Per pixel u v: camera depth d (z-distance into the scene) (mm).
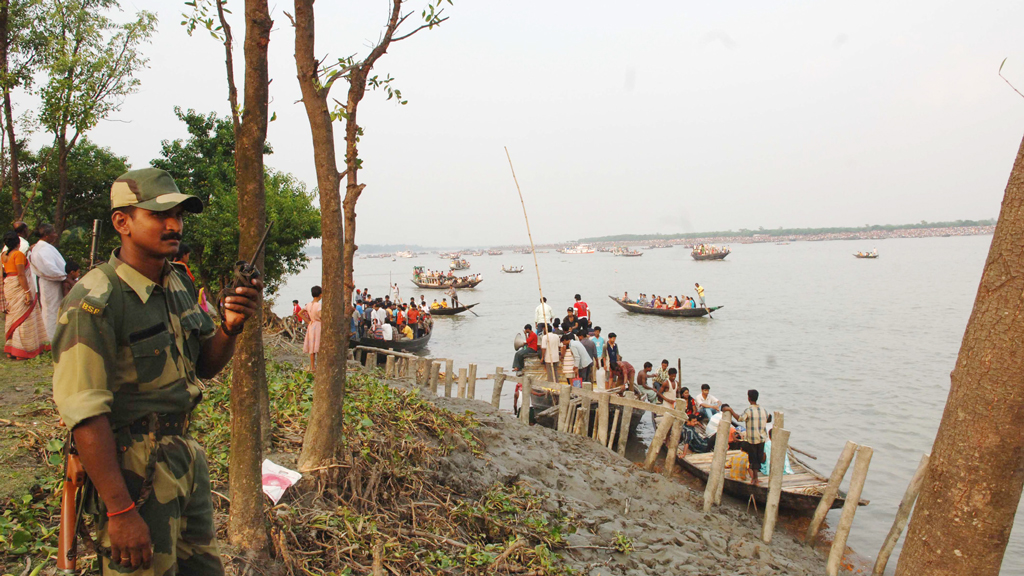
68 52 14891
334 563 5121
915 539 3598
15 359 8680
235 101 4840
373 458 6867
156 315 2670
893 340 28953
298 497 5879
